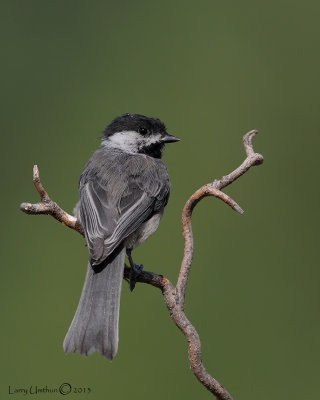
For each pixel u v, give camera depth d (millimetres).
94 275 7227
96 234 7566
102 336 6527
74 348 6473
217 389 5949
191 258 6523
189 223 6652
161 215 9109
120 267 7398
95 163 8930
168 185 9125
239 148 14062
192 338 6023
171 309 6246
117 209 8211
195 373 5957
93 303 6902
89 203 8148
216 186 6867
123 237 7781
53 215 7371
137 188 8555
